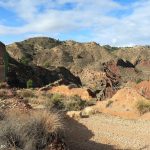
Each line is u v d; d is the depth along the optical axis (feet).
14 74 296.51
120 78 558.56
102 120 87.04
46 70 386.73
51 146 44.04
